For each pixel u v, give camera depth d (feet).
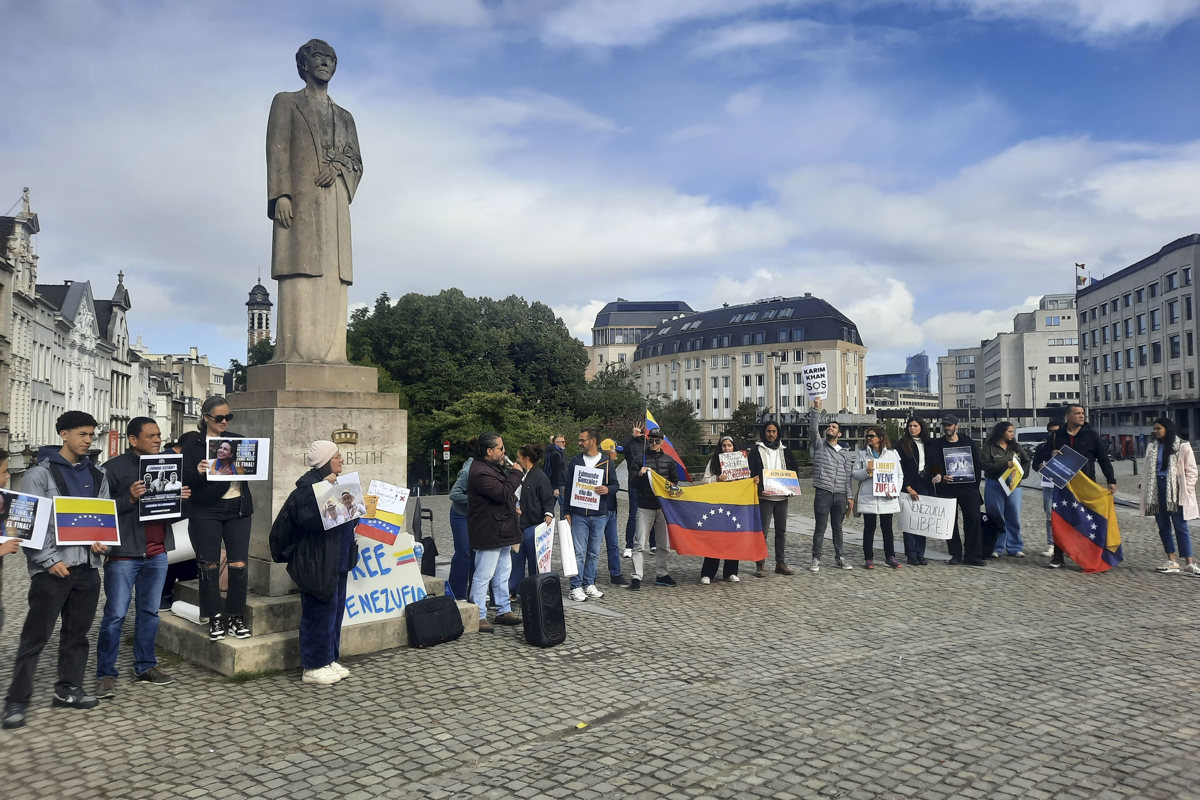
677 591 33.81
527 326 194.49
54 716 18.48
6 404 131.23
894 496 38.68
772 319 336.08
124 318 234.99
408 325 170.19
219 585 22.41
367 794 14.33
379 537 24.27
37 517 18.07
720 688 20.31
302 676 21.48
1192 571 36.24
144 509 20.27
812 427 78.13
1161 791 14.15
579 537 32.30
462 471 30.48
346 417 25.71
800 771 15.15
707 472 37.27
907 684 20.49
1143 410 233.76
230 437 21.63
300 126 27.12
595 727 17.60
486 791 14.42
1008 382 439.22
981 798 13.97
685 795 14.19
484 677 21.39
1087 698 19.24
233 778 15.02
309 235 26.89
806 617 28.48
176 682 21.04
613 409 201.98
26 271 144.97
